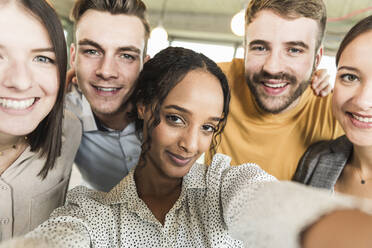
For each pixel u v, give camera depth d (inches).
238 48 305.4
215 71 25.5
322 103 51.4
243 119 52.3
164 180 26.7
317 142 49.8
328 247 11.3
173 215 25.8
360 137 37.5
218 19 259.1
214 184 27.2
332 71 226.1
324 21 46.7
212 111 24.5
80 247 20.0
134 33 42.8
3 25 25.6
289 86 47.1
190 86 24.1
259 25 45.0
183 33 300.0
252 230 16.1
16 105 28.6
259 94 48.5
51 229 20.3
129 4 41.5
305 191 15.2
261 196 17.3
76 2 43.5
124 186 25.6
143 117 27.5
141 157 26.7
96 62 42.8
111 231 24.8
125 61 43.5
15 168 34.4
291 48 44.9
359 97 35.2
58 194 40.5
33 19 26.8
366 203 13.2
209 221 26.0
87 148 52.7
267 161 52.4
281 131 51.0
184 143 24.4
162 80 24.7
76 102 51.2
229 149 53.7
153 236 24.9
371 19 34.4
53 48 28.8
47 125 34.5
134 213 25.2
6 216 33.9
